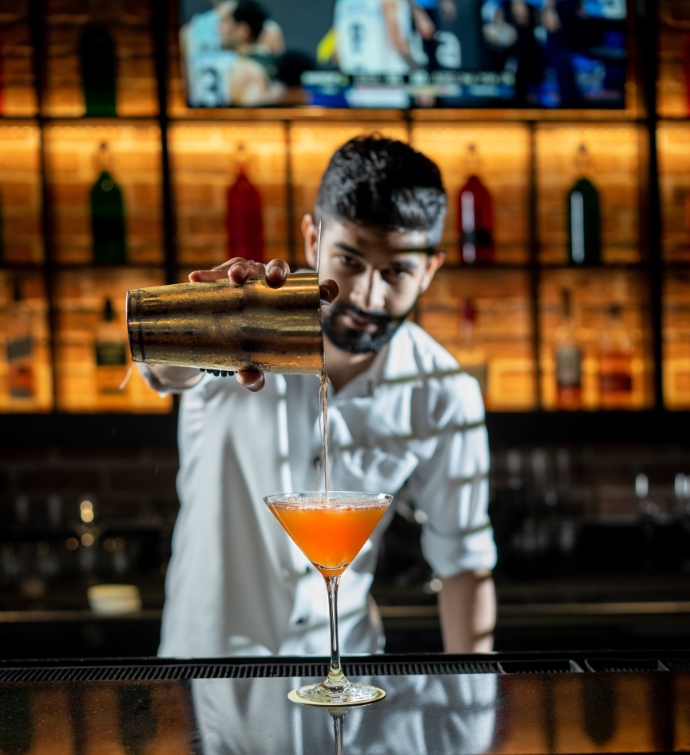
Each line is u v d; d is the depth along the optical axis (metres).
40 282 3.00
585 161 3.07
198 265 2.96
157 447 3.15
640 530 2.99
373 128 2.98
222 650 1.60
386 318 1.59
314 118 2.90
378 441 1.71
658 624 2.54
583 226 3.04
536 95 2.95
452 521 1.77
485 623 1.78
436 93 2.93
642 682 0.98
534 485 3.20
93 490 3.18
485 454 1.81
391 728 0.86
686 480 3.04
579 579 2.71
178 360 1.07
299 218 3.02
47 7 2.96
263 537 1.63
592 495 3.24
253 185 3.03
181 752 0.81
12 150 2.99
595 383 3.07
